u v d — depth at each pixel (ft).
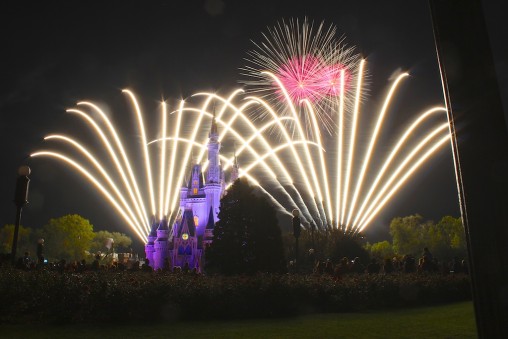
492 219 11.57
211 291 48.37
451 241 421.18
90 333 36.99
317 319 46.68
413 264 82.79
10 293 42.50
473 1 12.73
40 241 101.40
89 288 44.62
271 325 41.98
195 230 355.56
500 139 11.98
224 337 35.04
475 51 12.43
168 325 42.16
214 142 365.20
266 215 84.02
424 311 53.83
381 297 59.11
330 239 158.51
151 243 365.20
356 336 35.40
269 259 81.66
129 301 44.68
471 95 12.25
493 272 11.39
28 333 36.73
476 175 11.90
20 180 67.10
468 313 50.52
